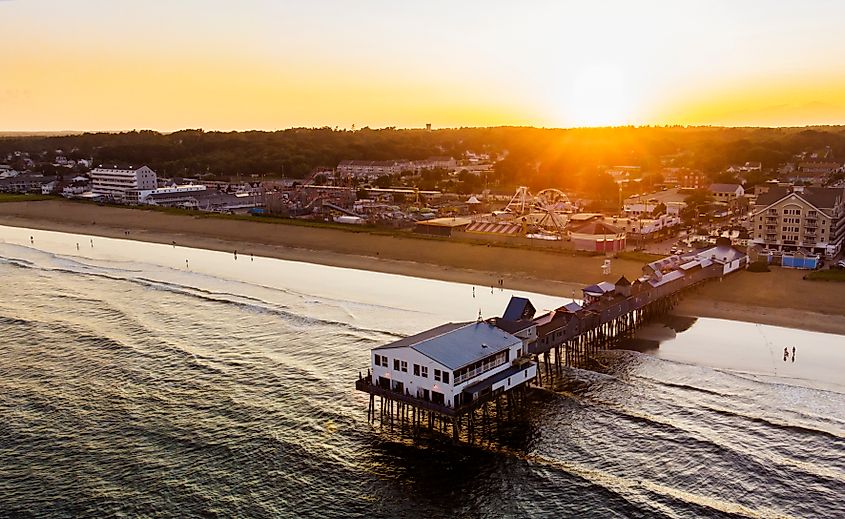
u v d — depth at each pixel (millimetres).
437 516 54781
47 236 189250
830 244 138375
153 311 111938
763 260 130500
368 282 128625
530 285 121875
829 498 55281
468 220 182250
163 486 59188
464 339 70312
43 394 78188
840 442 63906
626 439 65875
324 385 80312
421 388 66938
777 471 59312
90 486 59156
